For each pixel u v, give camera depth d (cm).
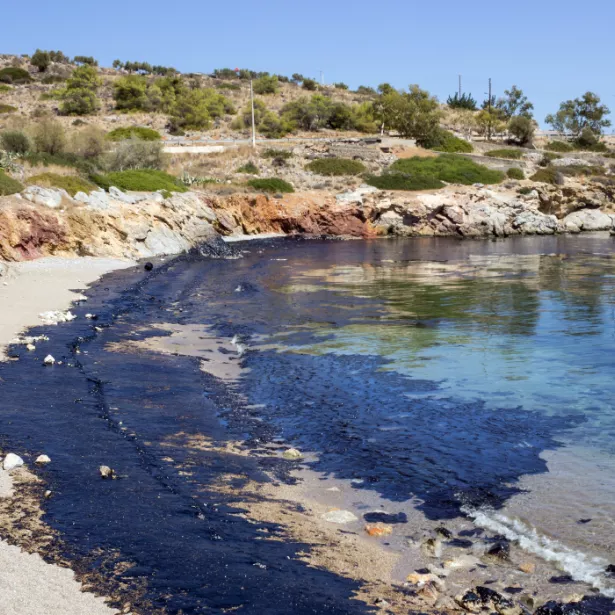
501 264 4441
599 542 903
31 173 4912
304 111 11456
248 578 753
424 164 8719
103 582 711
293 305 2906
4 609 638
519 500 1044
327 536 915
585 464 1188
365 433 1373
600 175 9131
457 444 1303
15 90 12512
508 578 811
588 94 14375
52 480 988
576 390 1647
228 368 1892
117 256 4284
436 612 723
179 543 822
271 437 1352
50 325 2227
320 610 700
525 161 10031
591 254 5038
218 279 3719
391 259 4778
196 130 10775
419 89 11706
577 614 720
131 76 12300
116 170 6738
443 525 962
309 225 6644
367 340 2227
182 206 5444
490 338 2230
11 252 3691
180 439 1288
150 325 2441
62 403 1393
